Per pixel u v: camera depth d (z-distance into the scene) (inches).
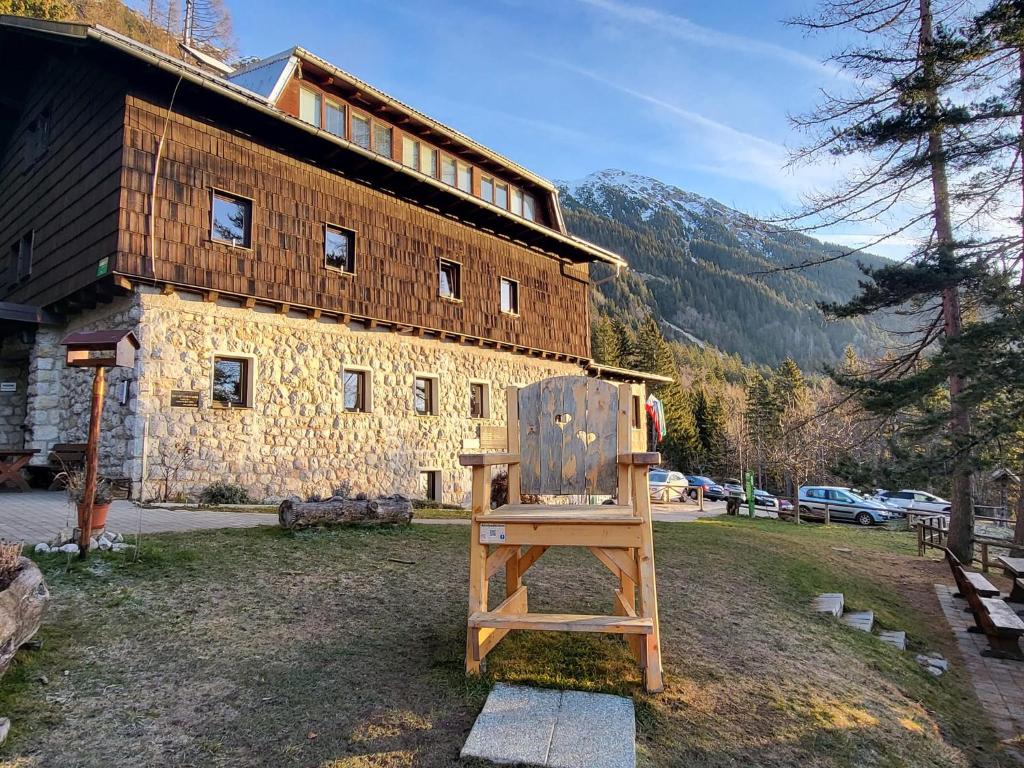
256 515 321.1
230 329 414.3
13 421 479.5
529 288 661.3
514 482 156.4
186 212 386.6
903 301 449.7
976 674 225.8
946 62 392.5
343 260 486.6
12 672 117.1
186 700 116.0
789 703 140.1
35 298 446.0
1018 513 476.7
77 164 409.1
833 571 348.5
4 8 716.7
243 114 409.1
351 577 198.8
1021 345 346.6
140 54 340.5
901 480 386.9
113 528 255.8
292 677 127.3
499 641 151.8
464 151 604.1
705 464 1907.0
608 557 132.4
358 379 500.4
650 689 129.3
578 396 156.3
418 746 105.9
